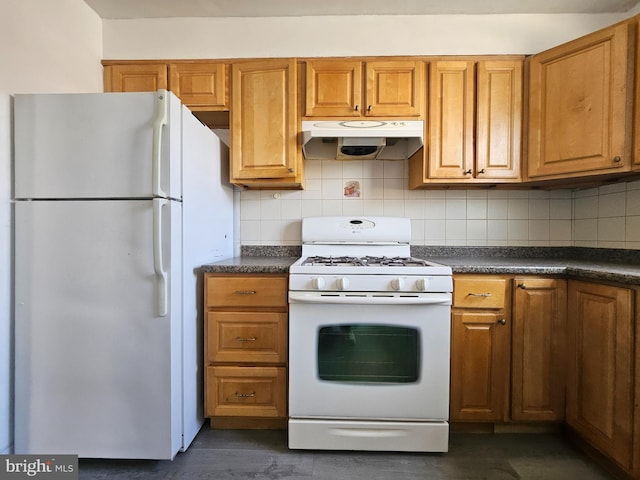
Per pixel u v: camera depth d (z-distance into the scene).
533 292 1.52
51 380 1.33
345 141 1.81
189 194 1.46
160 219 1.28
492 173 1.76
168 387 1.32
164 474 1.34
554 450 1.49
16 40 1.36
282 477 1.33
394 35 1.89
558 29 1.84
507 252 2.06
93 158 1.29
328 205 2.12
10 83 1.33
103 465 1.39
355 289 1.44
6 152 1.30
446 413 1.45
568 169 1.60
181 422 1.41
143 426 1.32
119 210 1.29
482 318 1.53
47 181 1.30
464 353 1.54
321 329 1.48
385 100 1.77
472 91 1.76
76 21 1.71
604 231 1.83
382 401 1.46
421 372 1.45
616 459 1.26
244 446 1.51
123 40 1.93
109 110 1.29
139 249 1.30
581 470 1.37
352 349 1.48
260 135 1.80
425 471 1.36
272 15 1.91
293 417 1.49
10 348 1.33
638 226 1.66
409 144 1.95
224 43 1.93
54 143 1.29
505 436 1.59
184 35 1.93
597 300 1.34
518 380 1.53
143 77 1.86
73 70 1.69
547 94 1.66
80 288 1.31
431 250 2.09
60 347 1.32
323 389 1.47
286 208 2.12
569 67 1.58
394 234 1.98
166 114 1.28
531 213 2.06
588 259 1.92
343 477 1.33
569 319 1.50
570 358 1.49
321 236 2.00
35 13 1.45
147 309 1.31
